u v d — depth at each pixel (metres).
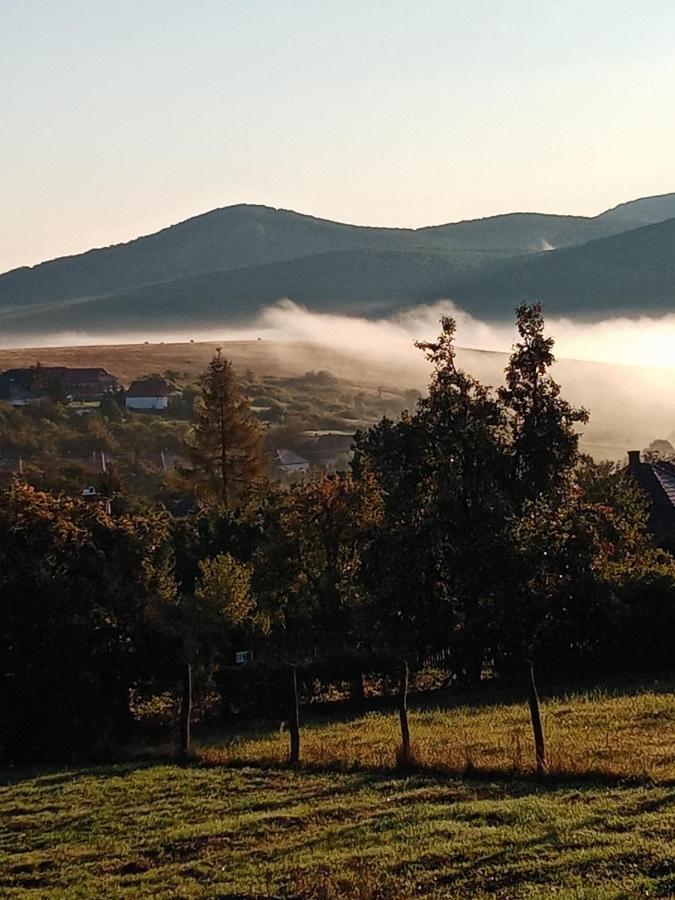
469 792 19.80
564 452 34.31
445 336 35.72
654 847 15.48
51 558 30.50
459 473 33.50
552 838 16.42
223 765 24.31
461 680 36.84
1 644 29.33
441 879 15.48
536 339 35.19
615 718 27.11
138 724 31.23
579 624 37.19
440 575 32.59
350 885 15.51
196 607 33.47
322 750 24.22
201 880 16.73
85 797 22.64
